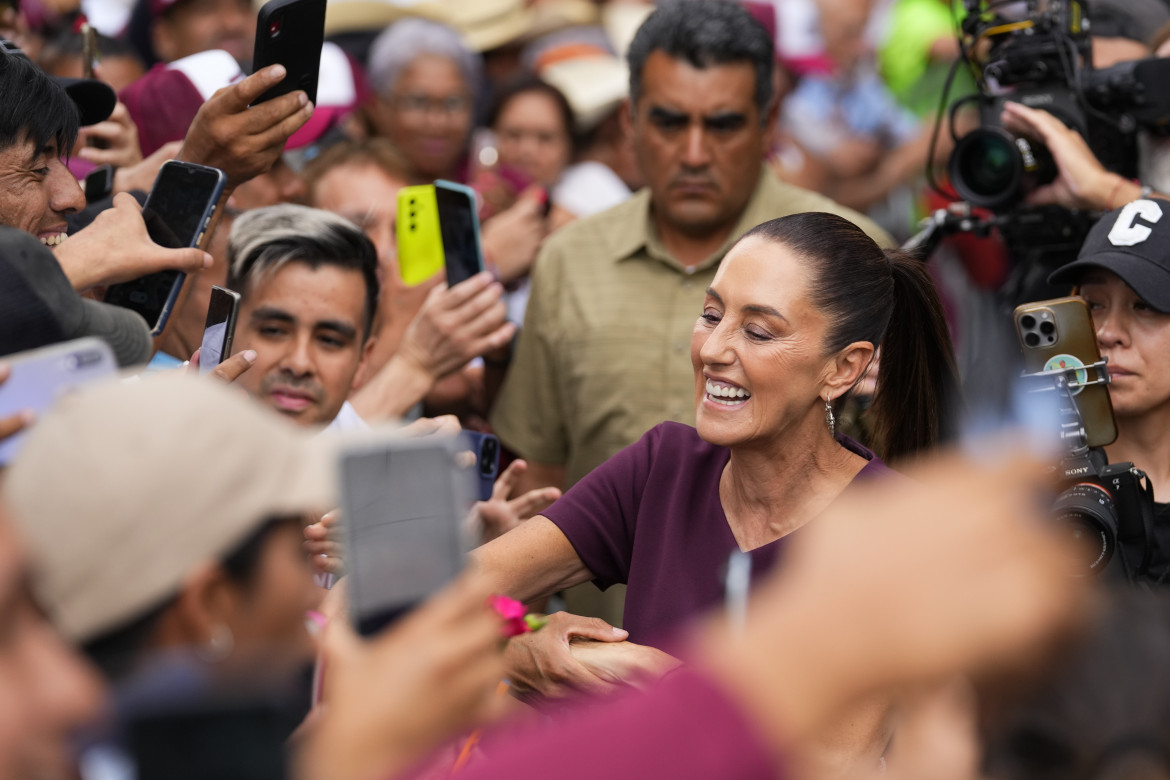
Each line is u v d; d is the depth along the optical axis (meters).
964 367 3.73
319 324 2.95
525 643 2.30
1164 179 3.26
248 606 1.17
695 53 3.53
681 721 0.71
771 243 2.26
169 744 0.94
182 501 1.13
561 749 0.73
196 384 1.21
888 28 5.85
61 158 2.55
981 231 3.38
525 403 3.81
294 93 2.72
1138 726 0.91
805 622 0.71
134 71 4.62
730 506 2.40
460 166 5.36
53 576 1.11
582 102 5.61
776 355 2.20
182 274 2.48
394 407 3.19
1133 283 2.58
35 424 1.36
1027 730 0.91
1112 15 4.02
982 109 3.44
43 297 1.67
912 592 0.70
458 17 6.20
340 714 0.98
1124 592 1.00
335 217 3.06
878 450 2.57
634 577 2.43
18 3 4.14
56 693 0.99
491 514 2.98
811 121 5.89
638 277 3.70
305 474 1.23
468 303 3.21
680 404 3.59
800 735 0.70
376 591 1.16
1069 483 2.41
